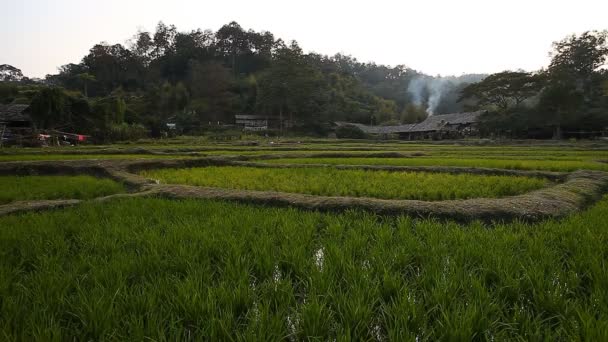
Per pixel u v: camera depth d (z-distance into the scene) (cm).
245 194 886
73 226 603
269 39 9625
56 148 2772
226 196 882
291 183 1155
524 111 4706
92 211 717
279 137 6028
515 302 340
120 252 463
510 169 1452
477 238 527
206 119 7106
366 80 12762
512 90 5100
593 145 3394
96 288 345
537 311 328
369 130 6862
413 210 724
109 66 7931
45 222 629
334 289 362
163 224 616
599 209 727
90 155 2119
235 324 294
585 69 5356
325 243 519
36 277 380
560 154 2361
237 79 8550
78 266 414
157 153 2338
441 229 580
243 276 379
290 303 344
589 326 273
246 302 331
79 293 338
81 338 280
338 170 1513
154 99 6781
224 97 7562
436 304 328
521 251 469
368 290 346
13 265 445
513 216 688
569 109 4400
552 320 319
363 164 1684
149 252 463
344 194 989
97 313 298
